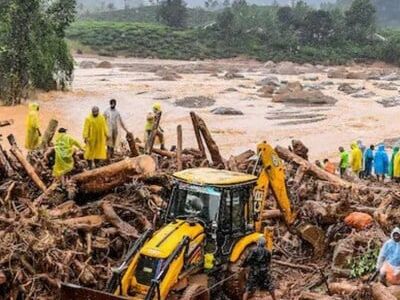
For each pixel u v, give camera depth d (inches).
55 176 679.1
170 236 488.7
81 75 3026.6
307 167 847.7
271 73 3683.6
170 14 5270.7
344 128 1722.4
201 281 503.5
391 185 1042.1
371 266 583.8
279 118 1870.1
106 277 536.1
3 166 673.6
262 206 609.9
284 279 611.2
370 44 4788.4
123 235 590.6
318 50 4623.5
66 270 515.5
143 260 474.9
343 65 4443.9
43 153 753.6
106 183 658.2
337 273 595.8
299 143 930.7
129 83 2677.2
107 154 784.9
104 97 2127.2
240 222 540.4
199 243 502.6
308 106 2176.4
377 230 646.5
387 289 505.7
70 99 2011.6
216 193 518.6
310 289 582.2
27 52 1854.1
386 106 2215.8
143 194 645.9
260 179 616.1
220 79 3088.1
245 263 530.3
